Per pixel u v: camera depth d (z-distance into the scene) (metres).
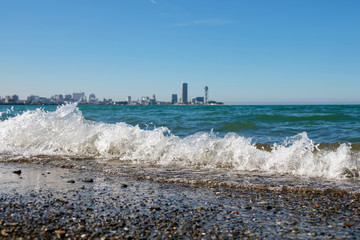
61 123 7.00
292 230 2.70
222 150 5.42
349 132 8.64
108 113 20.67
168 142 5.86
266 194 3.74
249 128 10.03
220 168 5.07
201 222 2.86
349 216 3.01
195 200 3.50
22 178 4.44
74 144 6.52
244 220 2.92
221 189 3.96
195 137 6.03
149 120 13.34
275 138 7.97
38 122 7.11
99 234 2.57
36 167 5.20
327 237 2.56
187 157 5.54
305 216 3.02
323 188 3.90
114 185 4.11
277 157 5.07
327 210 3.19
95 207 3.23
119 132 6.35
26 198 3.51
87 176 4.59
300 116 13.69
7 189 3.87
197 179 4.35
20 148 6.67
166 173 4.71
